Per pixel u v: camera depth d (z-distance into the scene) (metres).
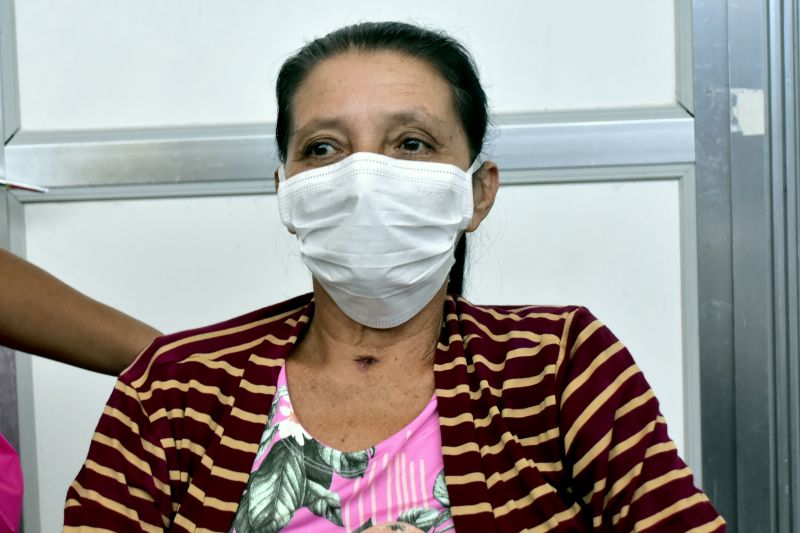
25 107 2.02
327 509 1.09
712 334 1.92
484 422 1.13
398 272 1.17
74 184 2.01
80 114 2.01
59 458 2.03
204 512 1.10
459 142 1.22
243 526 1.10
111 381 2.04
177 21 1.99
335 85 1.17
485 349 1.18
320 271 1.21
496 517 1.08
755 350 1.91
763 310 1.91
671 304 1.94
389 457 1.10
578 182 1.95
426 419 1.13
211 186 2.00
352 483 1.09
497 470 1.10
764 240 1.91
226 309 2.01
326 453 1.11
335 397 1.18
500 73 1.95
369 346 1.22
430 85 1.19
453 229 1.22
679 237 1.94
